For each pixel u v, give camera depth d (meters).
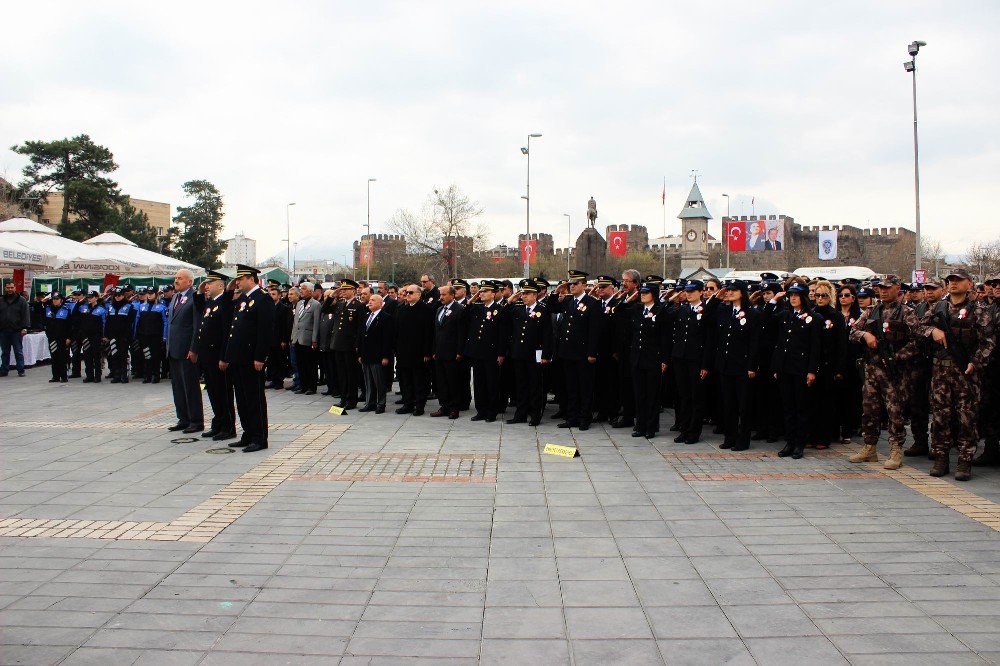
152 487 7.20
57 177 47.59
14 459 8.41
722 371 9.01
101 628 4.18
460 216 60.16
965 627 4.17
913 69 26.78
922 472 7.93
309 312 13.96
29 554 5.37
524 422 10.90
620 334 10.41
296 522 6.12
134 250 23.55
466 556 5.32
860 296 10.88
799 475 7.74
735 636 4.07
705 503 6.68
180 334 9.93
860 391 9.79
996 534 5.80
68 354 16.19
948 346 7.61
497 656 3.85
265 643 4.00
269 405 12.71
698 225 75.12
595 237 53.19
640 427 9.80
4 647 3.94
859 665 3.74
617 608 4.45
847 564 5.15
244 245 106.19
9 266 19.25
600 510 6.46
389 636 4.08
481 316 10.92
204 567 5.12
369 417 11.44
